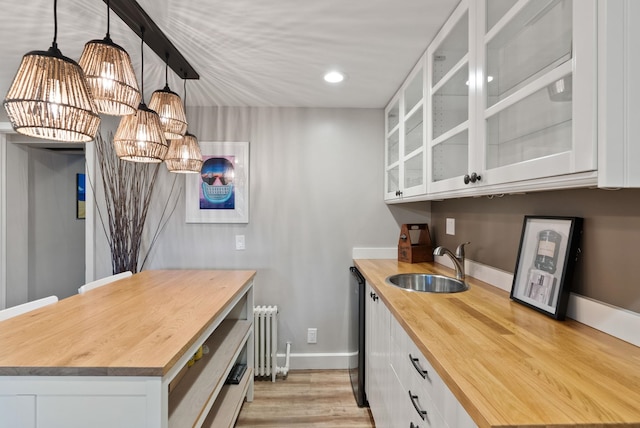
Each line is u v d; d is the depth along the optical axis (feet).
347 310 8.94
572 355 2.78
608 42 2.23
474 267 6.01
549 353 2.82
